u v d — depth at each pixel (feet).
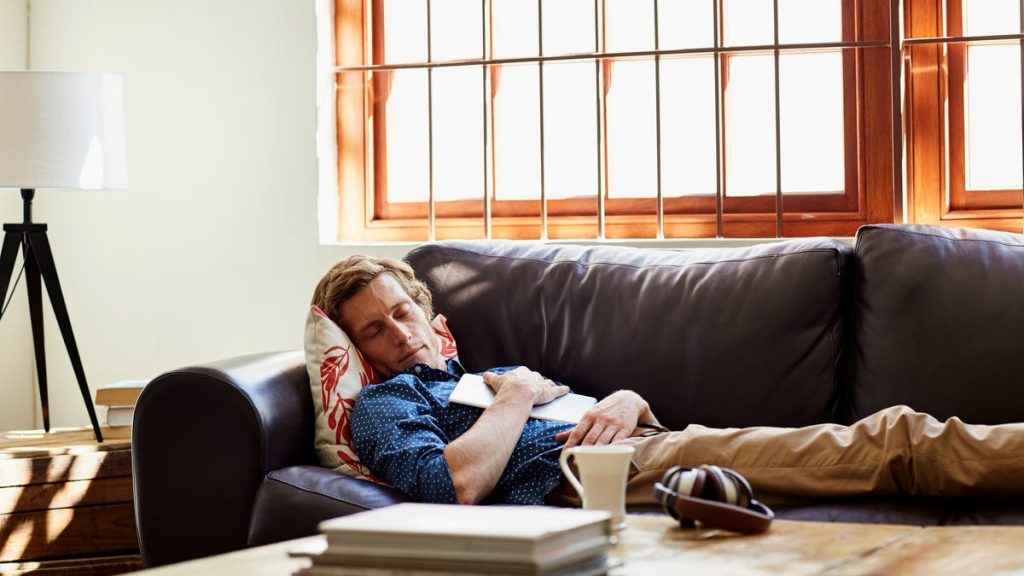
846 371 7.33
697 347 7.38
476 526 3.33
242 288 10.66
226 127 10.71
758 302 7.34
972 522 5.46
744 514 4.11
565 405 7.08
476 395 6.97
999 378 6.77
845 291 7.35
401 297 7.49
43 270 9.25
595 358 7.66
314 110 10.48
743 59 9.79
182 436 6.31
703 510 4.14
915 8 9.41
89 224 11.12
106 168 9.02
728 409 7.25
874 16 9.46
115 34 11.04
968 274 7.07
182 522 6.30
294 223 10.53
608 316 7.73
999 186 9.34
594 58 10.06
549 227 10.29
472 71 10.48
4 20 11.14
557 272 8.05
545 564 3.19
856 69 9.53
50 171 8.68
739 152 9.84
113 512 8.57
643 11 10.02
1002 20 9.28
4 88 8.60
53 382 11.26
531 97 10.36
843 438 5.77
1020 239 7.32
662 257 8.00
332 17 10.72
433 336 7.64
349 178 10.77
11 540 8.27
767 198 9.75
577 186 10.24
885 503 5.73
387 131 10.74
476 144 10.49
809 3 9.63
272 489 6.08
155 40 10.93
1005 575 3.41
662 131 9.97
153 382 6.38
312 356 7.02
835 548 3.84
